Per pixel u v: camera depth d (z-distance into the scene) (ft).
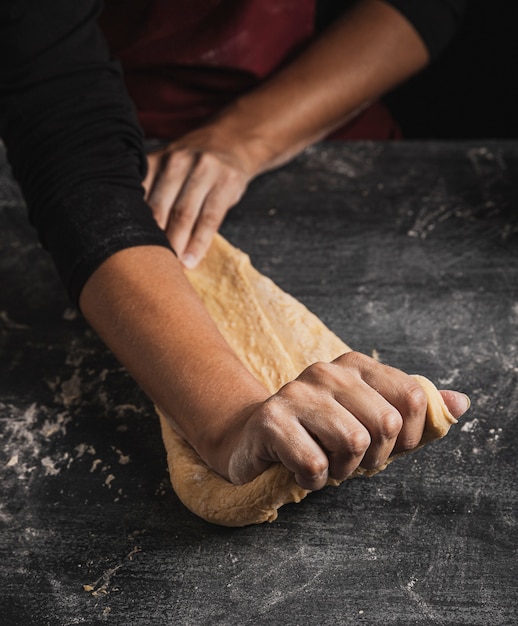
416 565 3.01
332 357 3.61
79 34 3.84
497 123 7.80
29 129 3.74
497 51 7.66
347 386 2.61
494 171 4.85
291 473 2.73
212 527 3.18
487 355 3.80
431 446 3.44
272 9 4.87
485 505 3.21
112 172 3.72
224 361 3.15
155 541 3.14
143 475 3.39
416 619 2.84
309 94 4.73
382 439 2.54
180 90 5.05
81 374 3.83
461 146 5.06
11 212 4.75
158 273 3.43
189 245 4.12
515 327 3.93
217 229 4.26
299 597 2.93
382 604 2.89
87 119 3.77
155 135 5.19
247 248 4.42
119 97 3.91
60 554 3.11
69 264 3.54
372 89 4.89
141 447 3.50
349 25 4.93
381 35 4.86
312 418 2.55
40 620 2.91
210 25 4.82
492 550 3.05
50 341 4.00
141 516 3.23
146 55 4.90
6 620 2.91
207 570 3.03
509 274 4.21
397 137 5.98
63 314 4.14
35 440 3.54
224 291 3.93
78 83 3.81
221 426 2.96
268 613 2.88
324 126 4.85
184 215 4.19
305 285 4.19
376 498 3.25
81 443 3.52
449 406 2.70
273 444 2.58
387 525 3.15
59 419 3.63
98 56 3.92
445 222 4.52
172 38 4.86
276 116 4.69
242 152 4.56
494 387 3.66
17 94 3.77
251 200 4.72
